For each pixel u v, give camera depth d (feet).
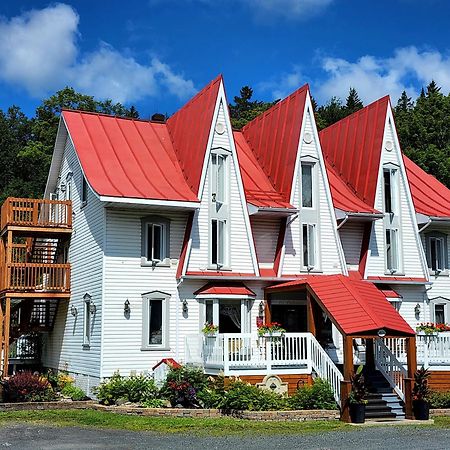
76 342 95.81
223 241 93.25
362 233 104.99
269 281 95.09
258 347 81.10
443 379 88.94
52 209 112.47
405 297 105.81
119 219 88.28
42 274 98.99
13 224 98.07
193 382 77.05
